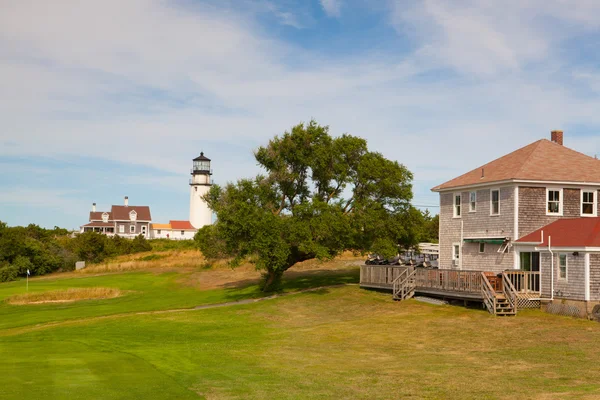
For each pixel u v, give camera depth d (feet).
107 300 153.48
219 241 161.99
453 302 113.19
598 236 96.32
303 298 132.67
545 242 102.83
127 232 446.19
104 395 48.32
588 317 93.40
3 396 47.32
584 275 94.99
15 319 123.34
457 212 131.75
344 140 146.82
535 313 98.94
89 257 272.10
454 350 75.46
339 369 63.93
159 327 102.63
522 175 111.96
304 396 51.19
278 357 71.61
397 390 53.98
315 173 151.43
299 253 151.64
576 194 115.34
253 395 50.98
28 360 65.67
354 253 159.84
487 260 120.26
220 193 148.05
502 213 116.16
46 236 284.82
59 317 123.95
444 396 51.93
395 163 148.05
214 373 60.13
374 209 144.05
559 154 123.75
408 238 151.74
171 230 458.91
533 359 68.64
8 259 242.37
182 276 208.23
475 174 129.70
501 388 54.75
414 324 95.45
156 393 49.70
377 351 75.82
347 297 129.08
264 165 150.10
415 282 121.60
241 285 173.99
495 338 81.82
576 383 56.75
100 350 74.84
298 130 146.20
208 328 100.83
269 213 137.39
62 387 50.85
